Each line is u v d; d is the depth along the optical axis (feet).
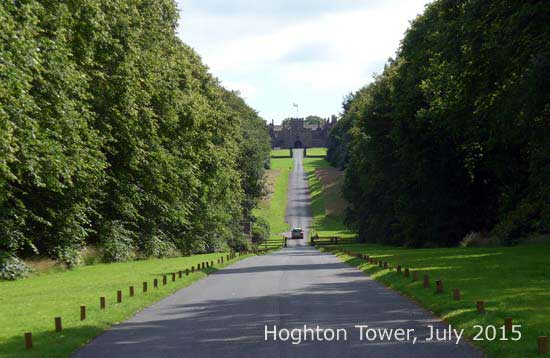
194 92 323.57
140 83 253.24
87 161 203.21
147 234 289.94
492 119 183.42
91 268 203.00
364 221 465.47
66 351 68.49
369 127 350.64
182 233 347.97
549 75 144.87
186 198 332.80
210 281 152.76
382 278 140.46
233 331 78.54
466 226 305.94
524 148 242.78
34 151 169.99
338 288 125.49
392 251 259.19
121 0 215.92
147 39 257.96
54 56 168.86
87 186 209.87
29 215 193.26
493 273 131.75
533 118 161.99
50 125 178.09
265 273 174.09
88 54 196.34
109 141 240.73
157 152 271.08
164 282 139.13
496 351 61.62
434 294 103.24
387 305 97.81
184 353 66.74
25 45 143.74
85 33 194.29
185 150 309.22
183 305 106.01
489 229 303.07
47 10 171.53
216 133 377.91
